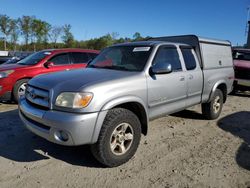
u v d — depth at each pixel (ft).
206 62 18.69
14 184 10.78
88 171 11.98
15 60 29.91
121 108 12.28
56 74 13.21
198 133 17.56
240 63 34.32
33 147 14.35
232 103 28.89
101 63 15.78
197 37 18.37
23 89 24.70
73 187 10.69
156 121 19.94
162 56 14.99
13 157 13.16
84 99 10.84
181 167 12.59
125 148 12.62
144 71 13.57
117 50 16.02
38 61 26.09
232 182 11.40
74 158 13.20
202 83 17.98
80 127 10.69
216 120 20.79
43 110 11.51
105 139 11.54
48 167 12.26
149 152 14.19
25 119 12.53
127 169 12.25
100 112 11.16
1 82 23.54
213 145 15.49
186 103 16.71
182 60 16.44
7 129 17.03
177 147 14.99
